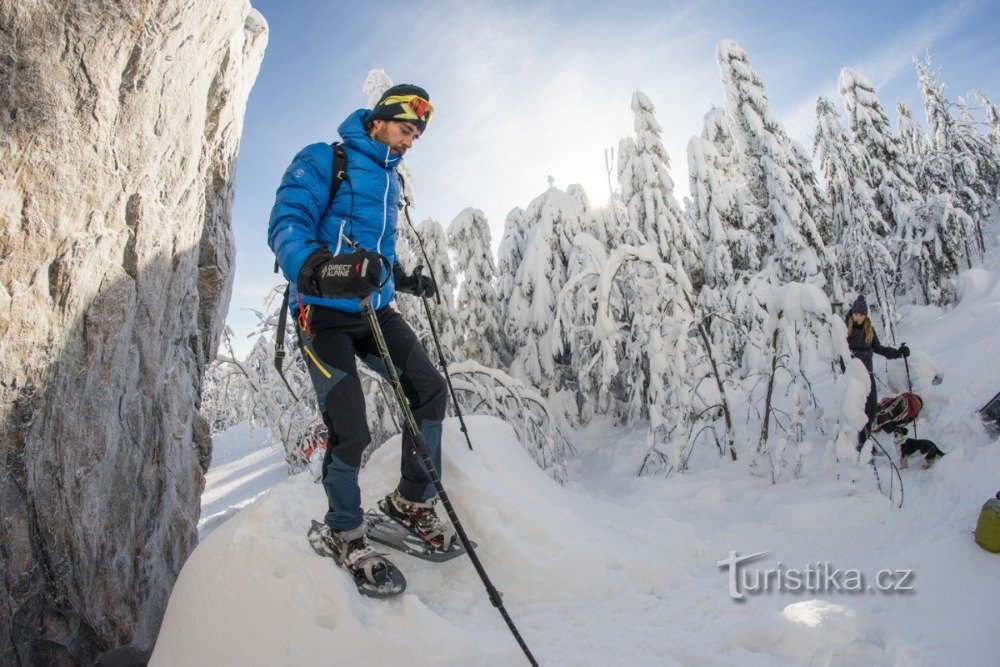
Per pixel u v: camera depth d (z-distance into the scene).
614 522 3.30
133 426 3.45
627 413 11.01
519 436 7.42
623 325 7.15
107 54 2.70
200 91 3.69
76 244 2.69
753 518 4.02
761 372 5.20
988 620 2.14
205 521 8.52
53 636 2.78
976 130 23.86
